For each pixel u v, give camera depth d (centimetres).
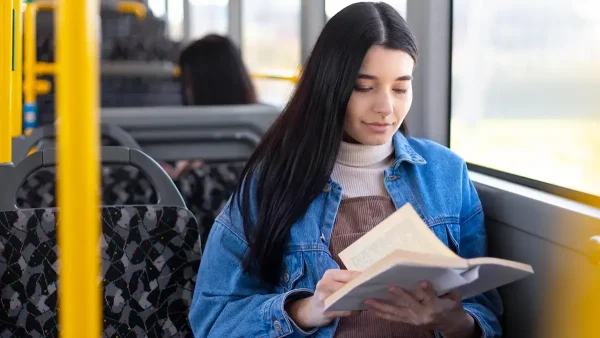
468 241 164
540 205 153
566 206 148
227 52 324
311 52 154
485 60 182
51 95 406
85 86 84
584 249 141
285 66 377
